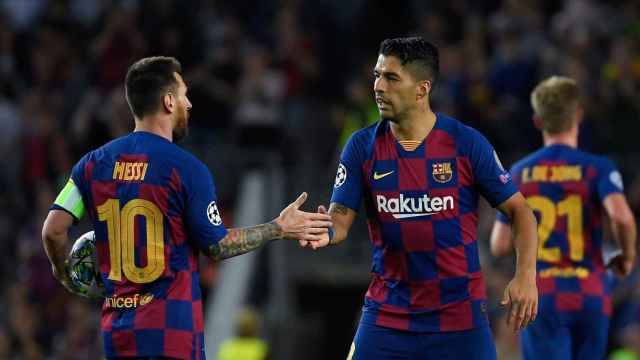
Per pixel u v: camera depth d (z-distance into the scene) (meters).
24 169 53.84
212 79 54.75
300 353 48.38
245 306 41.06
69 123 56.91
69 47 59.75
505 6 58.44
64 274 21.22
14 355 46.72
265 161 53.28
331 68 57.34
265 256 51.03
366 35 59.25
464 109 51.59
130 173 20.25
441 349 21.66
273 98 54.47
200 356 20.31
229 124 54.50
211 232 20.17
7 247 51.59
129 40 56.47
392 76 21.38
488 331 21.83
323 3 59.72
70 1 62.28
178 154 20.27
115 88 55.75
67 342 45.69
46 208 51.03
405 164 21.58
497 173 21.52
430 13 58.53
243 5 61.44
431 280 21.56
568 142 26.56
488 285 43.34
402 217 21.58
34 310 47.91
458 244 21.55
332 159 53.72
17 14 61.78
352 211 22.00
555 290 26.02
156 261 20.02
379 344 21.89
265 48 59.12
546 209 26.25
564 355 26.09
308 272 52.41
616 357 38.00
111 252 20.31
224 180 52.78
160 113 20.53
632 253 26.08
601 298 26.09
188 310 20.11
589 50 54.38
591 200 26.11
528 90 53.06
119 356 20.06
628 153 51.34
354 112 52.75
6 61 58.88
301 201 21.08
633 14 58.19
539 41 55.62
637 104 52.41
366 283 52.38
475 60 55.06
